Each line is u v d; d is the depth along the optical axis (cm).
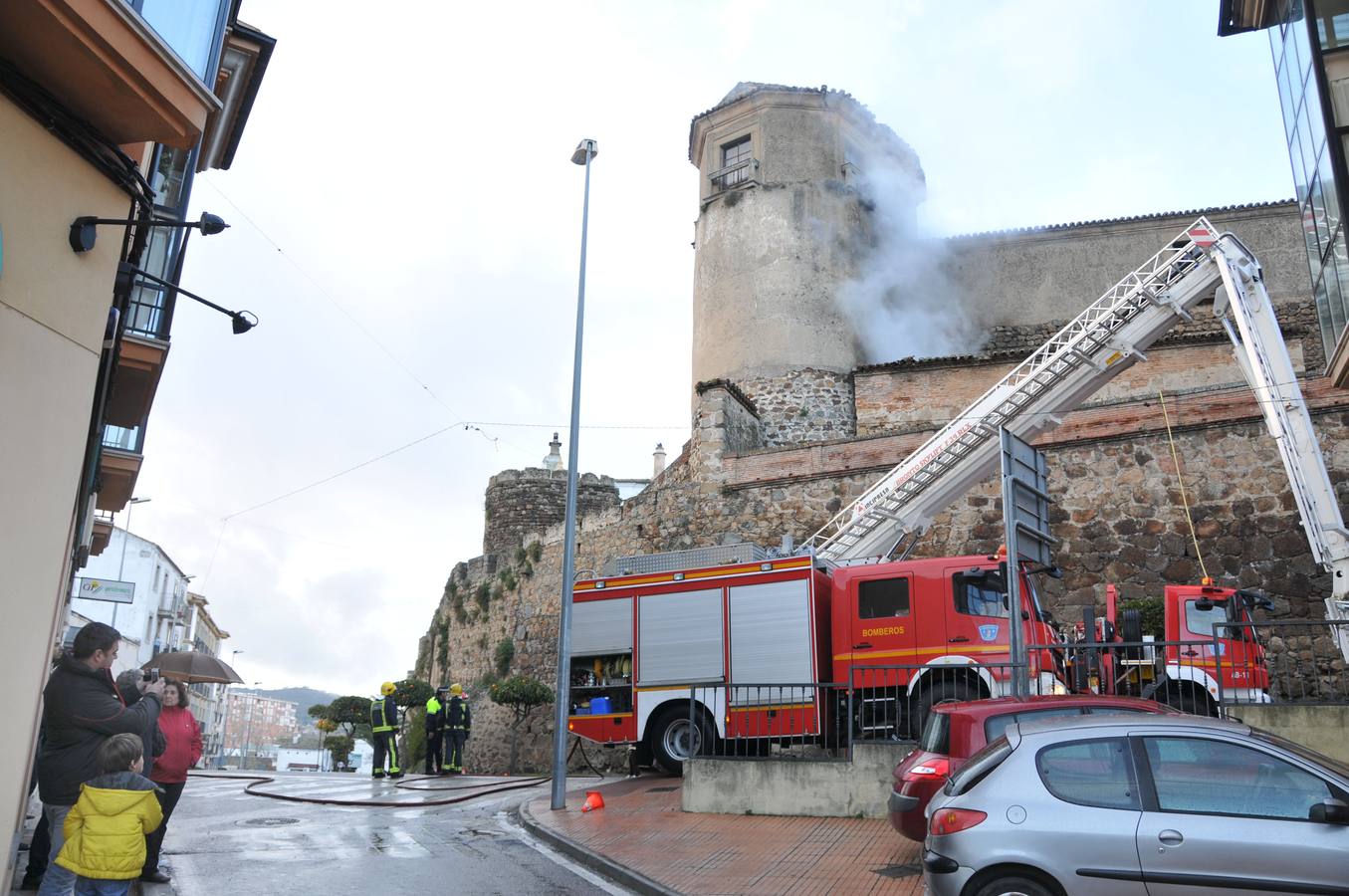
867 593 1538
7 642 672
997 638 1441
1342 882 595
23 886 834
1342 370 1623
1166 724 675
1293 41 1661
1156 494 2152
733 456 2591
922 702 1437
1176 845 625
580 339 1600
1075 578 2169
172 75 769
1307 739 1096
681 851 1042
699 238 3262
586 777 2122
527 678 2741
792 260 3052
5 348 689
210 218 823
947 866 662
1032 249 3075
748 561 1686
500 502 4044
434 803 1540
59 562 716
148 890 858
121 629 4819
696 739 1606
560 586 3012
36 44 704
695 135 3400
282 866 980
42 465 709
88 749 670
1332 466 2022
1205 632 1436
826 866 953
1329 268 1611
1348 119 1500
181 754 918
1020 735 698
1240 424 2119
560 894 879
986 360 2600
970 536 2292
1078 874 635
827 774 1232
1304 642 1938
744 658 1603
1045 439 2267
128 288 883
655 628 1683
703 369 3105
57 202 735
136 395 1488
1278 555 2020
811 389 2917
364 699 4506
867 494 1950
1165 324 1852
